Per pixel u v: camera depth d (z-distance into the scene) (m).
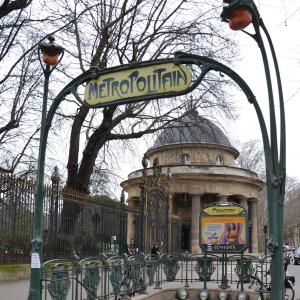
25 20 20.31
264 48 6.62
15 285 13.39
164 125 25.02
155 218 19.55
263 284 13.78
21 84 22.31
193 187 53.47
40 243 7.72
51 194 16.17
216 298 14.80
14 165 26.12
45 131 7.97
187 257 16.31
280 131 6.68
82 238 17.66
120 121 24.89
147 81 7.23
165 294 14.65
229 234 15.12
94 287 9.18
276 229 6.40
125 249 20.27
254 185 58.19
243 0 6.41
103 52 23.28
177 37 23.64
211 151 57.41
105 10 23.22
